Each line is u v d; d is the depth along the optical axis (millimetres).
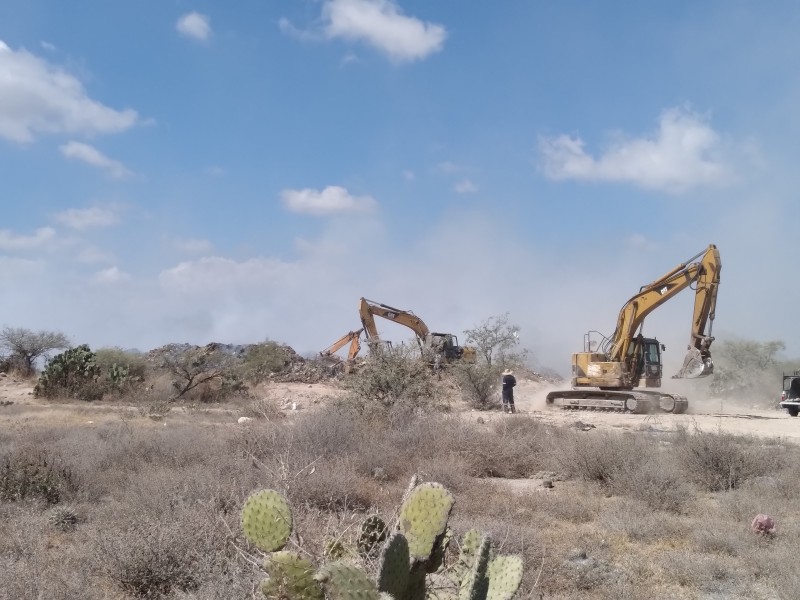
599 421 24000
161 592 6469
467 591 3898
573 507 10305
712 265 27453
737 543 8336
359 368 20312
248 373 40594
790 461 13367
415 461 13062
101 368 34969
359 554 4902
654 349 30531
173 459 12477
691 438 14242
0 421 20844
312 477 9547
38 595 5832
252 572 5578
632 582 7145
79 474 10953
